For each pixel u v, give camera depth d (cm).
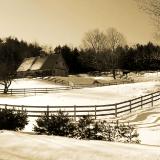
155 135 2398
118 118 3272
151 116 3281
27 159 1095
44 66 10362
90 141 1491
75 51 12156
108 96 5412
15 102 4759
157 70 11231
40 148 1252
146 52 11500
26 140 1406
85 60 11650
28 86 7688
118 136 1898
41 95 5466
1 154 1162
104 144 1409
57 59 10325
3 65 6544
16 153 1184
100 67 11306
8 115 2047
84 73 11944
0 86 7831
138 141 1877
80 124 1805
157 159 1081
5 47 14262
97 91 5944
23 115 2144
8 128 2027
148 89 5722
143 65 11525
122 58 11731
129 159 1080
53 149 1232
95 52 11525
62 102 4625
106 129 1875
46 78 8931
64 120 1823
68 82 8275
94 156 1119
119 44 11456
